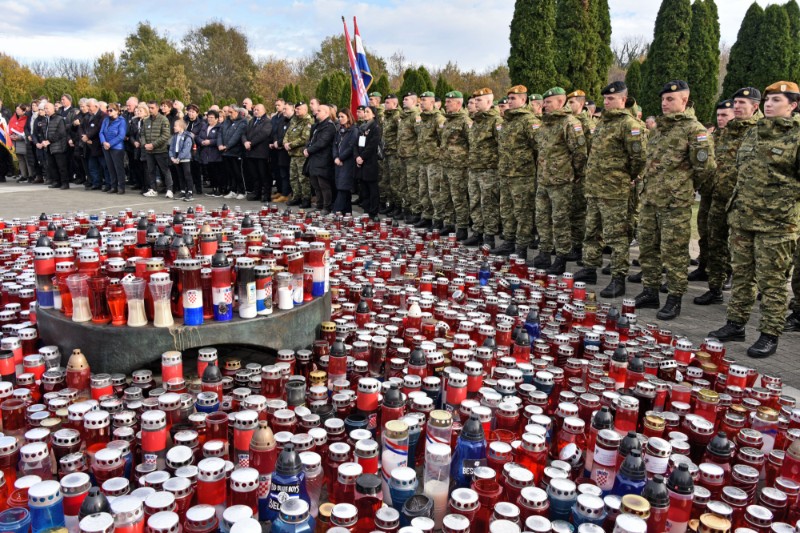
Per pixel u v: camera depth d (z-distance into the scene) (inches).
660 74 843.4
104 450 104.8
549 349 178.5
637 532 86.5
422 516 92.2
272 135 584.1
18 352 151.1
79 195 601.6
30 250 266.5
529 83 747.4
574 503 100.2
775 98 211.9
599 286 318.7
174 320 147.9
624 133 275.0
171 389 132.9
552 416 143.3
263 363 171.8
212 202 575.2
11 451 106.0
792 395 183.6
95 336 143.2
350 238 340.2
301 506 90.0
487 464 113.0
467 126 405.4
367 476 98.4
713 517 98.8
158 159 589.9
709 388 163.3
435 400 140.3
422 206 462.9
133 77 2325.3
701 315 275.4
